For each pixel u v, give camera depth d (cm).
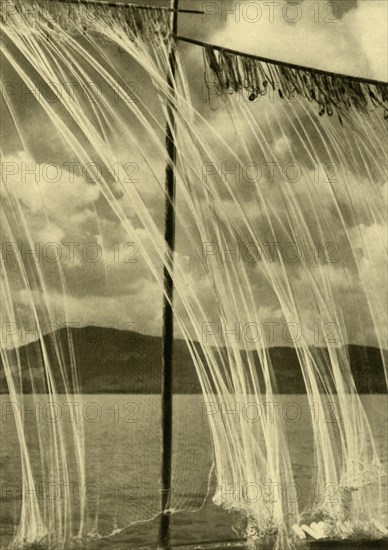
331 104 566
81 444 488
